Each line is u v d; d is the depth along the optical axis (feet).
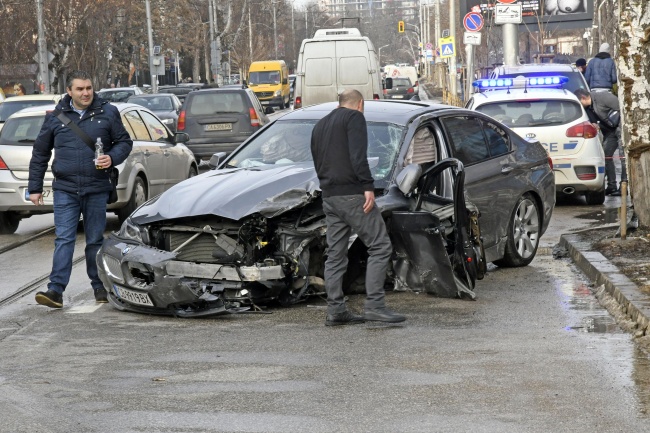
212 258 34.47
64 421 22.85
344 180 31.94
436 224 35.12
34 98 94.02
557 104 62.69
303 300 35.76
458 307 34.78
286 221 34.58
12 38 179.73
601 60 86.84
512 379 25.67
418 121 38.47
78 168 36.45
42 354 29.30
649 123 44.55
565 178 62.13
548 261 44.14
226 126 96.78
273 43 453.58
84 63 208.54
